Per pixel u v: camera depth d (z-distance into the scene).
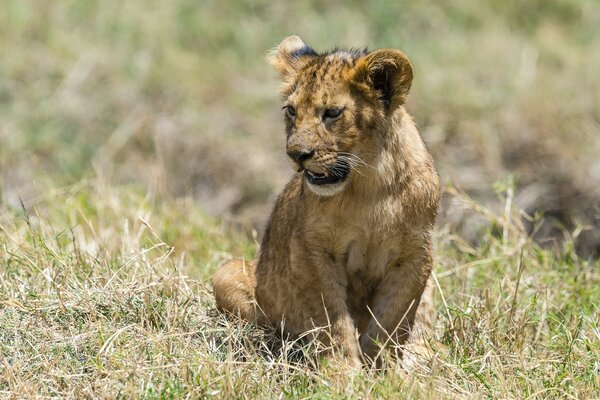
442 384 8.16
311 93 8.91
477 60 23.34
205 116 21.88
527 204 18.98
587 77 22.38
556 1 25.47
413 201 9.06
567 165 19.64
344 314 9.14
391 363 8.29
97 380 7.92
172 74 22.95
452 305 10.09
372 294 9.50
